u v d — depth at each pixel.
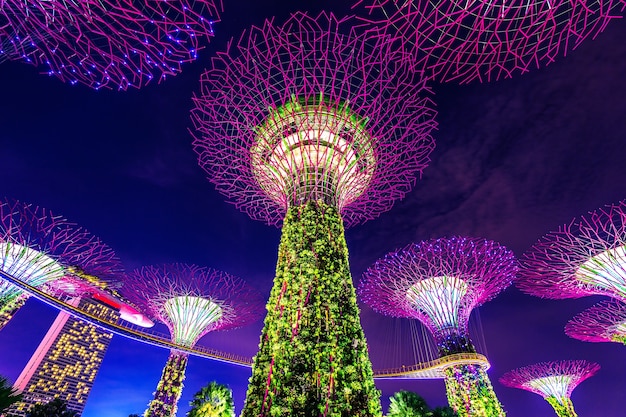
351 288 13.09
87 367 151.25
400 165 17.09
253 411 10.55
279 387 10.38
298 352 10.91
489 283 28.98
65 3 6.01
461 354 25.98
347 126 15.14
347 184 16.55
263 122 15.25
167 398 27.30
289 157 15.85
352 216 22.11
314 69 11.84
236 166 17.11
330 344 11.12
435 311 28.81
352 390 10.51
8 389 10.29
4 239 23.17
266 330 12.32
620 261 22.64
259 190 18.59
